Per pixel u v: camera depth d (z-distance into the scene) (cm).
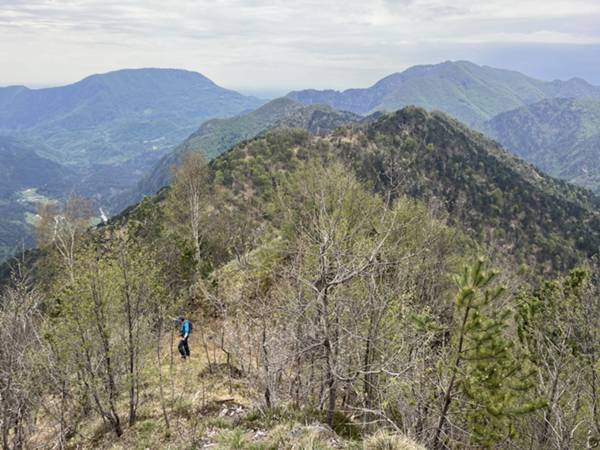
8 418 1284
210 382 1834
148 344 1576
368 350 1295
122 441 1368
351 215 1969
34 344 1359
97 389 1381
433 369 1247
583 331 1216
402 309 1366
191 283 2970
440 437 1223
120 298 1475
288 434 1092
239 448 1080
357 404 1485
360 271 1152
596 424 1102
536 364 1354
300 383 1452
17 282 1425
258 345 1421
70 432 1557
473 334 1059
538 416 1288
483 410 1112
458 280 1073
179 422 1398
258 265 1900
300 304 1238
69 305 1390
